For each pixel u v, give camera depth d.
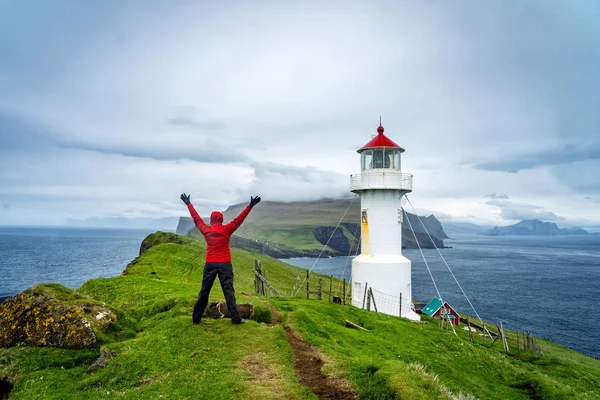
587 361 44.81
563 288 122.81
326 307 24.23
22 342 13.91
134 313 18.38
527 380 17.47
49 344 13.78
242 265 62.00
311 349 14.46
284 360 12.91
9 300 14.89
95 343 13.93
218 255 15.05
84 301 15.41
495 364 19.64
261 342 13.92
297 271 92.62
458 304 98.56
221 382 11.03
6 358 12.92
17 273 135.12
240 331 14.61
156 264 39.09
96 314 15.07
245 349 13.41
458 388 14.95
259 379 11.52
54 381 11.66
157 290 22.09
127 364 12.04
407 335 21.80
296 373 12.34
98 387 11.26
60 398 10.66
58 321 14.11
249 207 15.54
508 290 118.56
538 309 93.31
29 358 12.92
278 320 18.23
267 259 99.56
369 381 11.55
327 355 13.82
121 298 21.66
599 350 64.50
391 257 36.00
